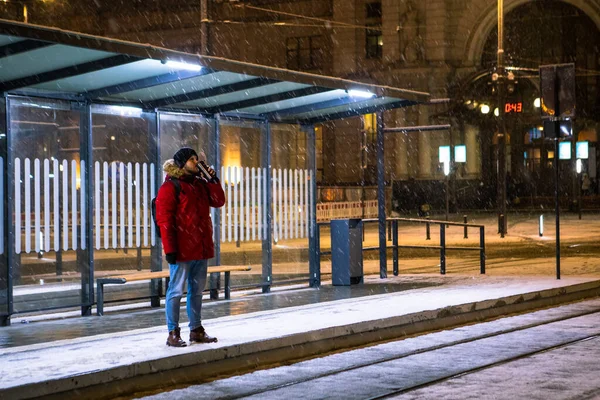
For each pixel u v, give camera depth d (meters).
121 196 14.09
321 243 33.25
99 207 13.69
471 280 18.02
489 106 63.19
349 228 17.61
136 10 74.69
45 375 8.42
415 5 65.25
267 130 16.67
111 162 14.07
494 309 14.56
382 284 17.56
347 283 17.53
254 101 15.33
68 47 11.17
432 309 13.22
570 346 11.30
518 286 16.53
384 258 18.89
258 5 70.94
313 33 69.25
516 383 9.00
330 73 69.00
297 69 70.00
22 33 10.35
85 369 8.71
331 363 10.38
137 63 12.27
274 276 16.92
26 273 14.23
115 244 13.95
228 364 10.01
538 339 11.91
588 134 69.62
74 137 13.45
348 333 11.70
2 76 12.19
